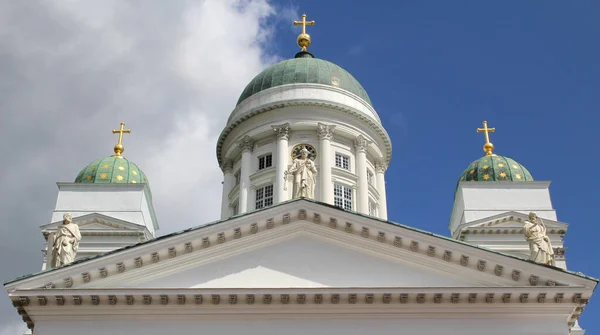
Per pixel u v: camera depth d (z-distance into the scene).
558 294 32.59
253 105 57.88
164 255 33.81
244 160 56.53
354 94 59.06
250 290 32.69
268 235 34.62
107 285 33.31
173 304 32.81
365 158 57.00
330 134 56.06
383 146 59.97
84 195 50.72
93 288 32.78
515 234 47.81
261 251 34.38
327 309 32.91
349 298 32.78
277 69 60.41
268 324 32.66
